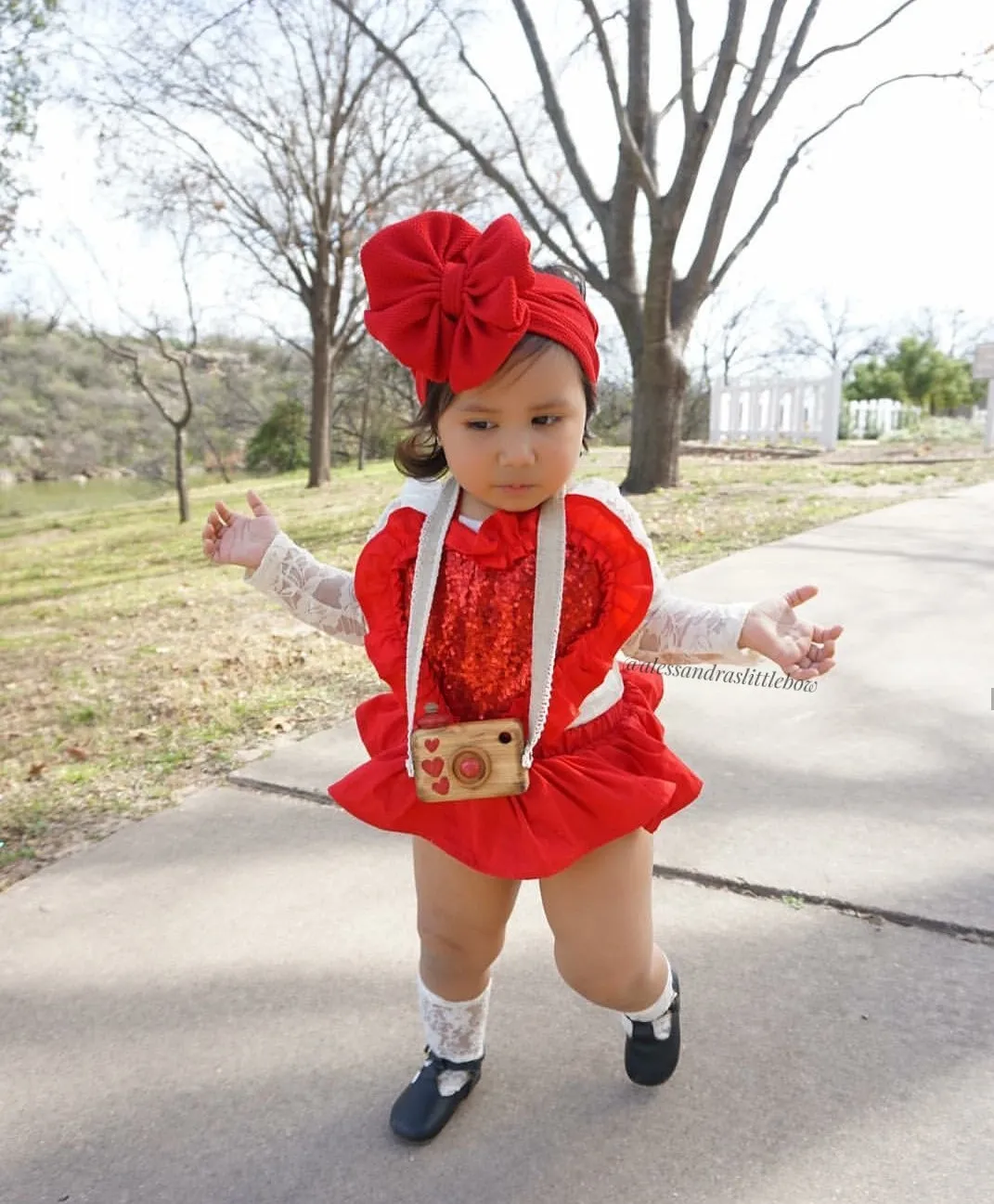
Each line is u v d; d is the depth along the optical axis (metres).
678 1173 1.63
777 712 3.60
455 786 1.48
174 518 14.63
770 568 5.76
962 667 3.97
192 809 3.15
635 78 9.74
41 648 5.89
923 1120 1.70
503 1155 1.70
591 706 1.61
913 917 2.29
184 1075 1.95
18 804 3.30
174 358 13.04
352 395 28.69
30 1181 1.72
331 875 2.68
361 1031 2.05
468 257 1.41
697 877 2.50
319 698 4.20
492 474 1.47
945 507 7.86
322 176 16.86
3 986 2.27
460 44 10.59
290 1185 1.67
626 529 1.56
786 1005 2.02
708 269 9.91
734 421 17.88
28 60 11.67
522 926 2.36
